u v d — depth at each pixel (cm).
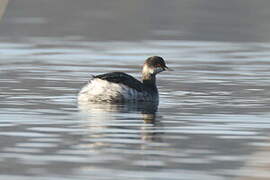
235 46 3028
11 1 4528
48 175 1151
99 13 4197
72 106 1748
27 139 1390
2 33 3378
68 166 1202
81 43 3098
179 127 1515
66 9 4353
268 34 3425
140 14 4166
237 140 1395
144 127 1509
